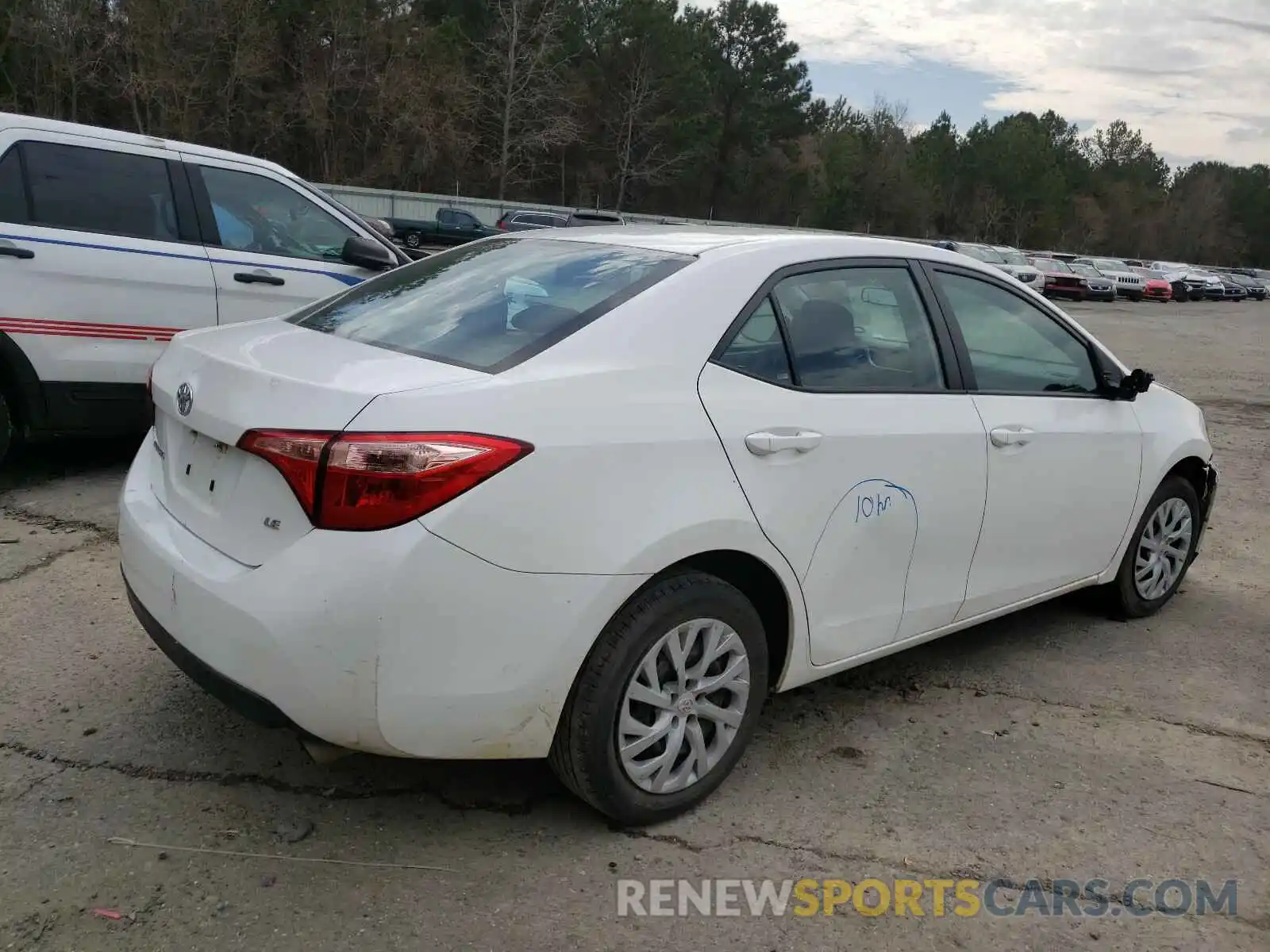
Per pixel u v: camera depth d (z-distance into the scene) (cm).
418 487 238
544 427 256
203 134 4350
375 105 4744
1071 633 469
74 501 549
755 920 262
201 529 275
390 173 4809
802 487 305
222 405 267
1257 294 5428
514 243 366
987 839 303
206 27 4228
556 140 5150
